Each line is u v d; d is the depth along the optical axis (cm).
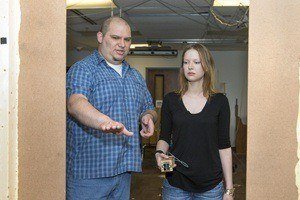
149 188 414
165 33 589
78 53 816
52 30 108
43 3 107
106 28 148
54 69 109
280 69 104
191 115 151
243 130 702
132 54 773
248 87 105
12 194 106
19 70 105
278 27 103
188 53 153
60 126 110
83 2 369
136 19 471
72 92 135
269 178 105
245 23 425
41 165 110
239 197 366
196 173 150
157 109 716
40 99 109
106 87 144
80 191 143
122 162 147
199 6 396
